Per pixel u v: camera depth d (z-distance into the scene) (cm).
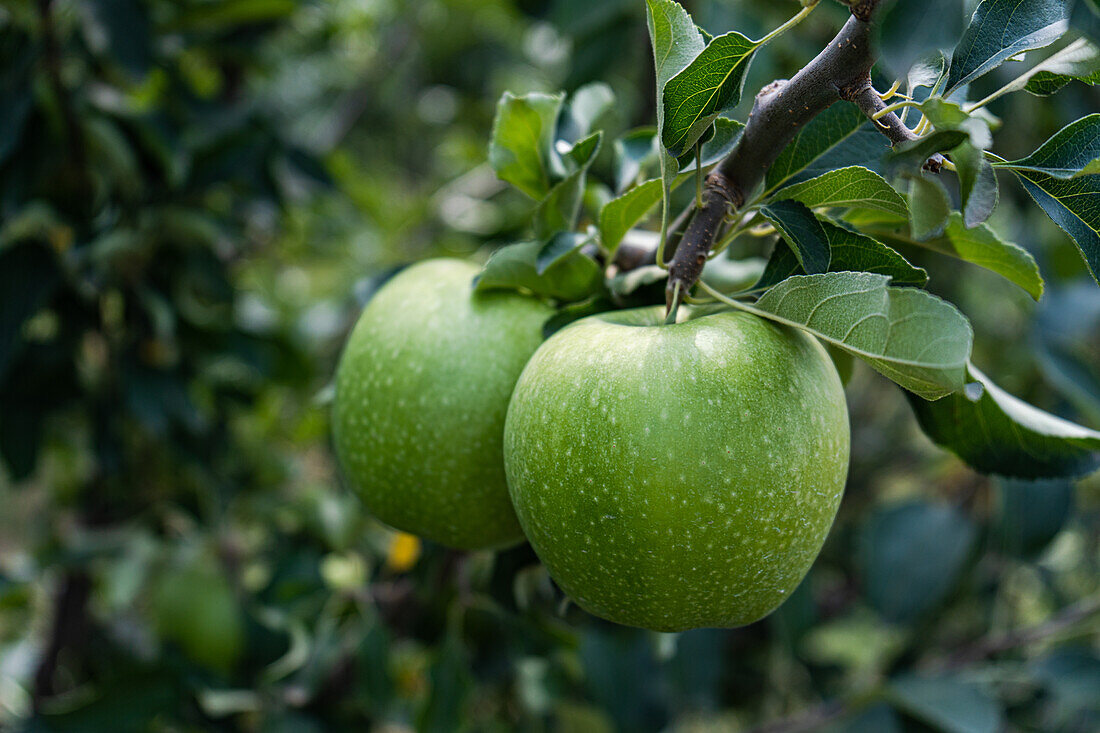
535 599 50
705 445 35
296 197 76
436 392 40
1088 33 32
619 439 35
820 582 104
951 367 33
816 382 36
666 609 36
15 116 57
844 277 34
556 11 78
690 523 35
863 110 35
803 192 37
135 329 70
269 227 81
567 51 85
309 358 77
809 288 35
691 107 35
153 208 65
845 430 37
